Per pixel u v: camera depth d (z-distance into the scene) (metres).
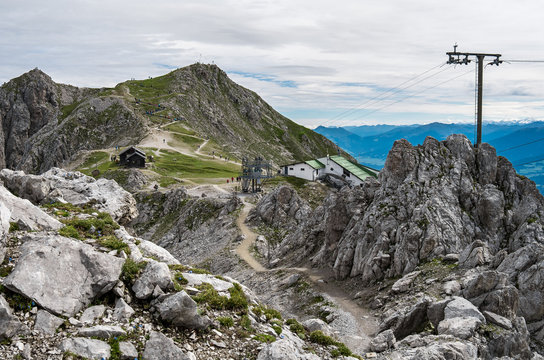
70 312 18.64
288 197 112.00
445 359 28.56
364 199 73.06
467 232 59.38
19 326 16.86
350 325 47.50
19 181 33.25
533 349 39.84
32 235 22.50
